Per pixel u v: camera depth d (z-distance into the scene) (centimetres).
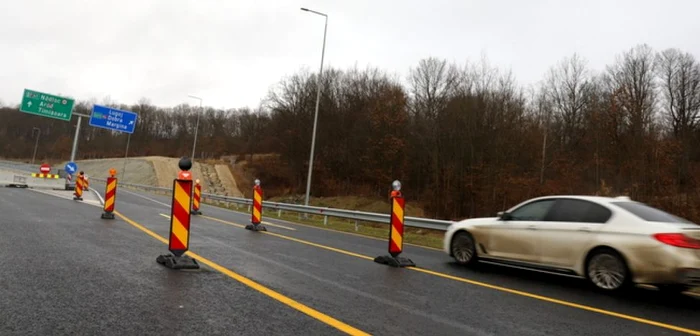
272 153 6838
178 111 10975
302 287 584
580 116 4356
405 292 592
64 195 2331
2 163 7456
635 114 3425
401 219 848
